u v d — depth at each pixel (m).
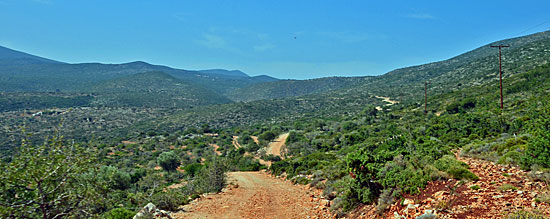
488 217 6.78
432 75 167.88
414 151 13.13
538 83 58.16
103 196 8.26
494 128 29.50
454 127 33.19
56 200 7.30
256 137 93.19
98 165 8.07
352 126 74.38
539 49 115.56
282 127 103.69
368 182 10.67
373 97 143.50
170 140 89.94
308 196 16.42
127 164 58.69
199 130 106.62
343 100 154.75
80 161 7.68
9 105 121.75
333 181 16.91
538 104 35.62
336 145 56.12
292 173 30.47
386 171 10.47
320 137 68.62
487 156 14.03
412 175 9.83
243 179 30.25
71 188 7.67
